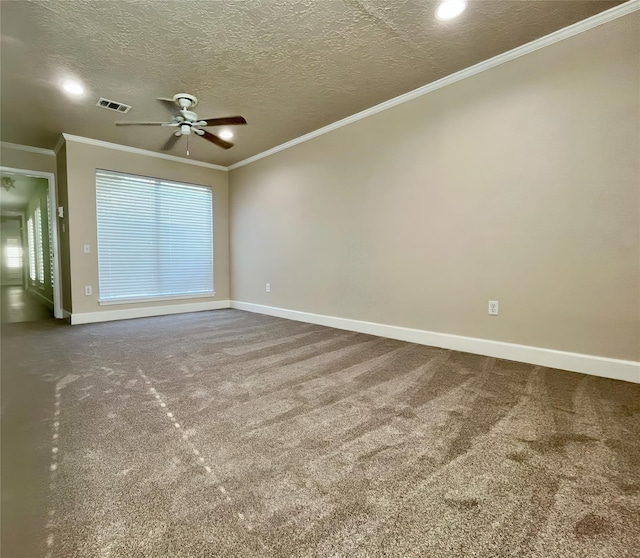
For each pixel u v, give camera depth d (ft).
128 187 14.84
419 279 10.12
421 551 2.97
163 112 10.92
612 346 7.04
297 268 14.29
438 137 9.45
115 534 3.15
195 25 6.88
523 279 8.13
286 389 6.68
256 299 16.70
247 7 6.40
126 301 14.87
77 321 13.58
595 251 7.14
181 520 3.33
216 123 9.50
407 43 7.61
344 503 3.56
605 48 6.84
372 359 8.61
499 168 8.37
